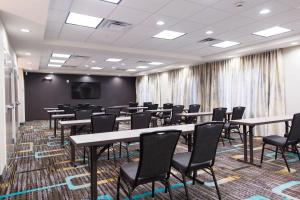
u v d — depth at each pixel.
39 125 8.69
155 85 11.59
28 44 4.99
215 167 3.51
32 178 3.11
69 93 11.69
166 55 6.89
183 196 2.54
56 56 7.06
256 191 2.65
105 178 3.10
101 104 12.52
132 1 3.19
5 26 3.59
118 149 4.65
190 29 4.54
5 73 3.43
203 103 8.30
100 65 9.34
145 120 3.94
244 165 3.61
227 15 3.78
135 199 2.48
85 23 4.10
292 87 5.65
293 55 5.61
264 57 6.16
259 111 6.22
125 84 13.26
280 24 4.27
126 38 5.18
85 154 3.93
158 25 4.27
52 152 4.52
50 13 3.57
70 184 2.89
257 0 3.20
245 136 3.73
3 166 3.10
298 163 3.67
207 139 2.19
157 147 1.87
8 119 3.71
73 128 4.02
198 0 3.19
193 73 8.88
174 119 6.14
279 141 3.33
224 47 6.19
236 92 6.93
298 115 3.13
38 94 10.94
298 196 2.50
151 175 1.94
